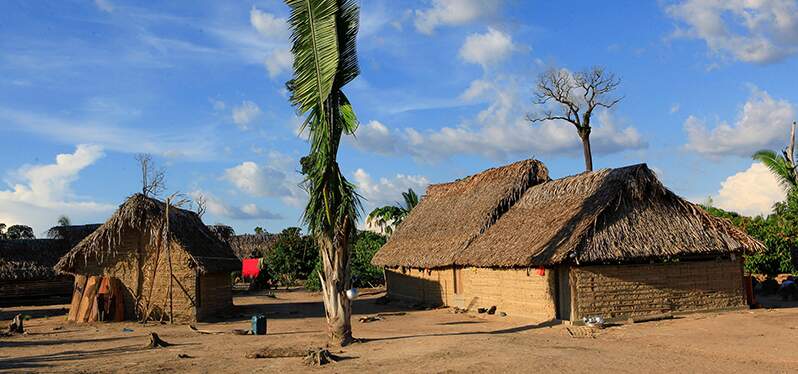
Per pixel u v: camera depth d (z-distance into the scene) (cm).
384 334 1902
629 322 1911
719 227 2131
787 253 2984
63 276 3903
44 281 3850
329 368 1269
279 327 2244
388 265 3275
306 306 3180
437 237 2977
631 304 1989
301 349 1543
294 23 1608
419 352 1403
